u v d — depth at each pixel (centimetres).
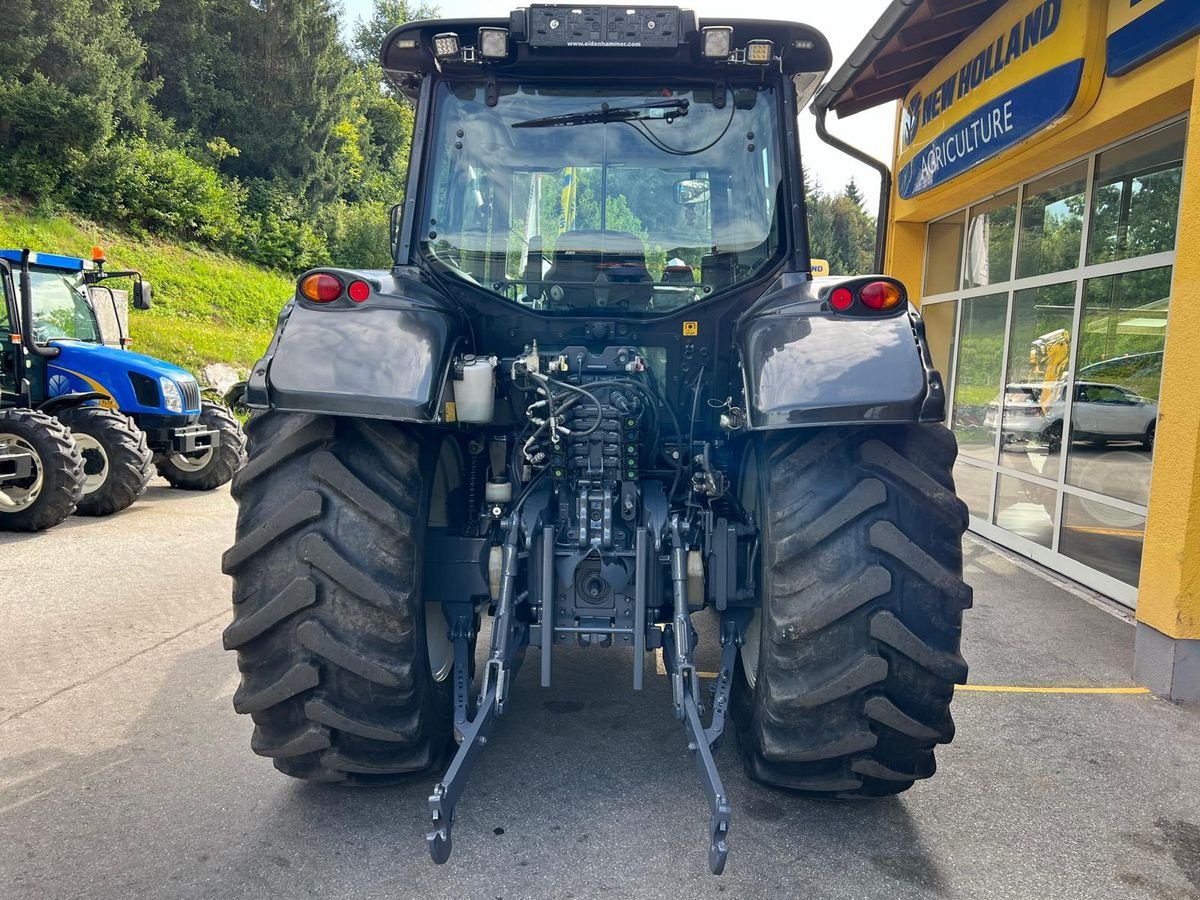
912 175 721
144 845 245
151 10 2953
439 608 283
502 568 248
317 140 3303
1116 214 516
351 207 3419
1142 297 486
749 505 274
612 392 261
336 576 223
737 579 263
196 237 2525
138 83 2727
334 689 230
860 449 229
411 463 235
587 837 251
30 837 249
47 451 650
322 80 3325
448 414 235
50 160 2233
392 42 276
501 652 236
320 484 229
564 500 258
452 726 272
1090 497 532
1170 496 365
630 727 325
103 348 818
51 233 2036
